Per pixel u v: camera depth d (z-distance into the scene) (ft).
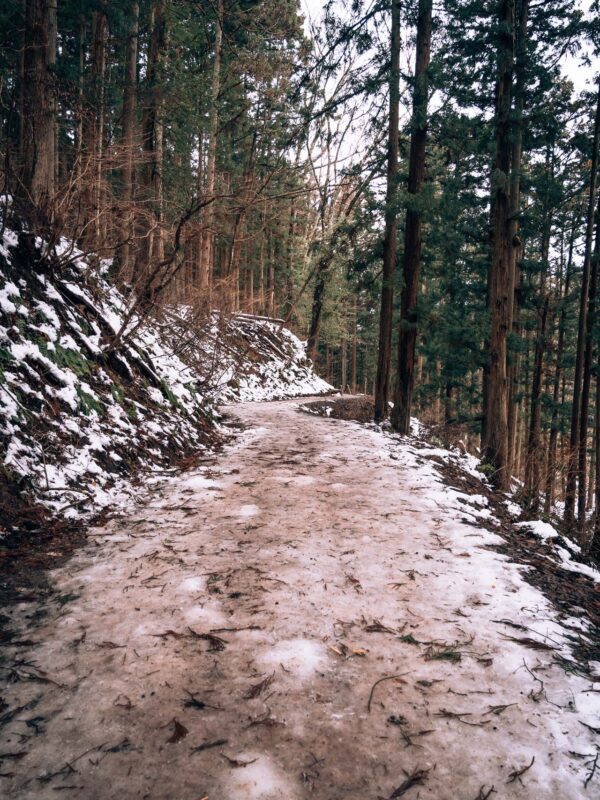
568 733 6.07
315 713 6.33
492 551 12.67
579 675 7.30
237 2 58.85
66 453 15.61
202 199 26.40
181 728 5.98
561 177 57.31
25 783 5.15
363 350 157.69
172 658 7.44
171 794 5.05
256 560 11.35
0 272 18.70
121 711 6.27
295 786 5.19
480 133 40.06
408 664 7.45
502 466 32.78
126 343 25.49
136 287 26.37
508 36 31.37
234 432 32.27
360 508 15.93
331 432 34.78
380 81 35.73
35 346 17.78
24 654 7.48
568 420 61.82
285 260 108.68
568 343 69.77
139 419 21.71
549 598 10.02
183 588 9.79
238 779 5.25
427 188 35.53
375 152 46.80
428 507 16.38
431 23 35.14
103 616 8.66
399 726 6.14
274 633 8.20
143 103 46.60
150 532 13.06
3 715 6.16
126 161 25.16
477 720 6.27
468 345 40.78
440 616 8.98
